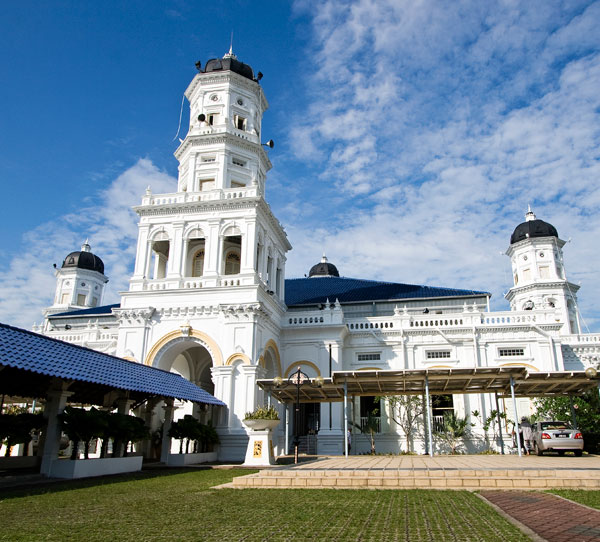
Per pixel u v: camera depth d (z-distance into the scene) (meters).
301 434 36.59
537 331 34.41
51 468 17.81
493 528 8.23
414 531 8.11
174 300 31.72
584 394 27.36
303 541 7.55
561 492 12.08
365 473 14.12
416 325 36.22
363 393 27.42
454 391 26.91
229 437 28.12
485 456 24.31
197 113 37.69
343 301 42.00
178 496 12.55
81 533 8.34
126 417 21.00
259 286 30.88
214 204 33.12
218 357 29.92
